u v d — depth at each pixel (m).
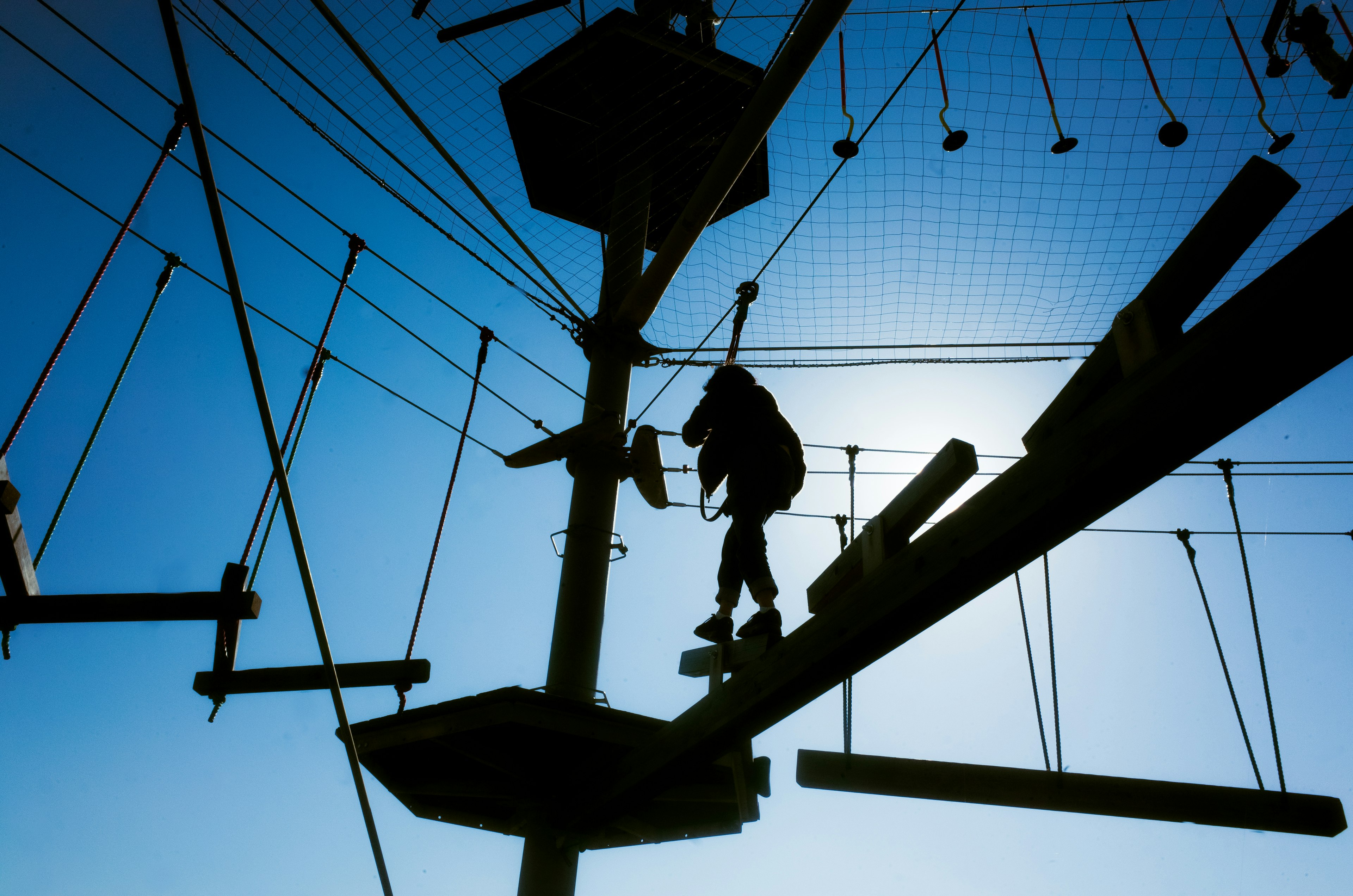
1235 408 2.41
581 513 5.87
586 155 7.64
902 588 3.23
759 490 4.14
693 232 5.86
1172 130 4.38
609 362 6.40
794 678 3.58
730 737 4.02
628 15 6.86
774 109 5.20
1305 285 2.19
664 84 7.16
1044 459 2.84
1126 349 2.72
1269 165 2.41
